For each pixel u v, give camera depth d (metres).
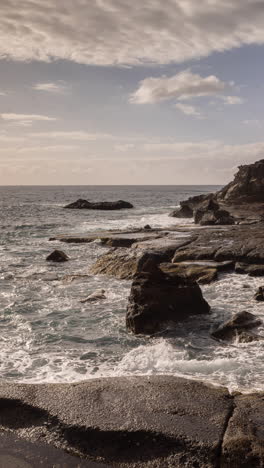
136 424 5.14
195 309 10.88
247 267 15.73
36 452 4.87
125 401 5.68
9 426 5.36
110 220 43.12
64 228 35.56
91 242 25.08
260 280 14.62
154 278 10.88
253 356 8.06
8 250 23.19
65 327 10.21
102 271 16.50
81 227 36.22
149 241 21.42
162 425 5.09
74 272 17.17
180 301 10.62
